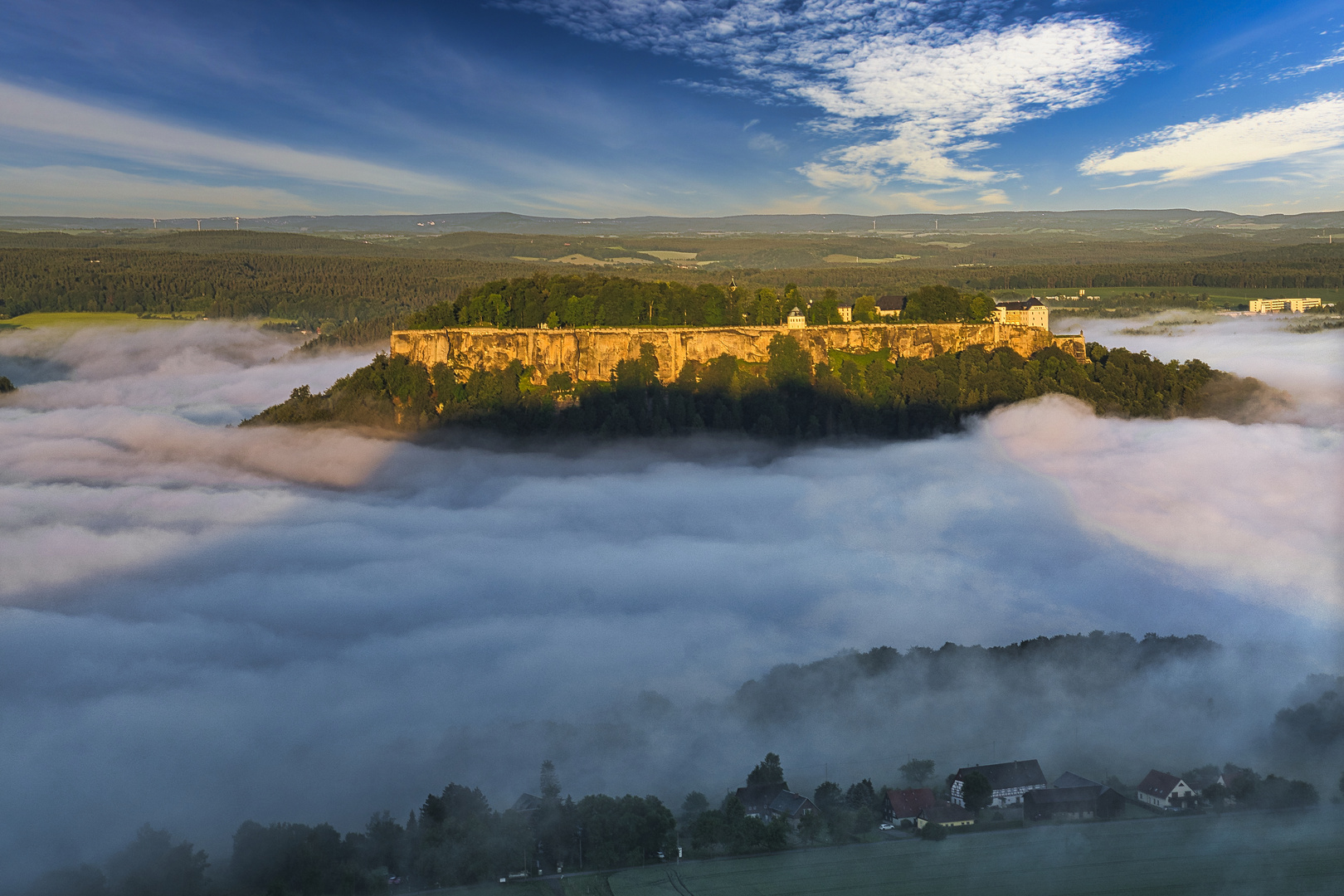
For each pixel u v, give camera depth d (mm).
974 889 94750
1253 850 99625
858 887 96562
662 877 102125
